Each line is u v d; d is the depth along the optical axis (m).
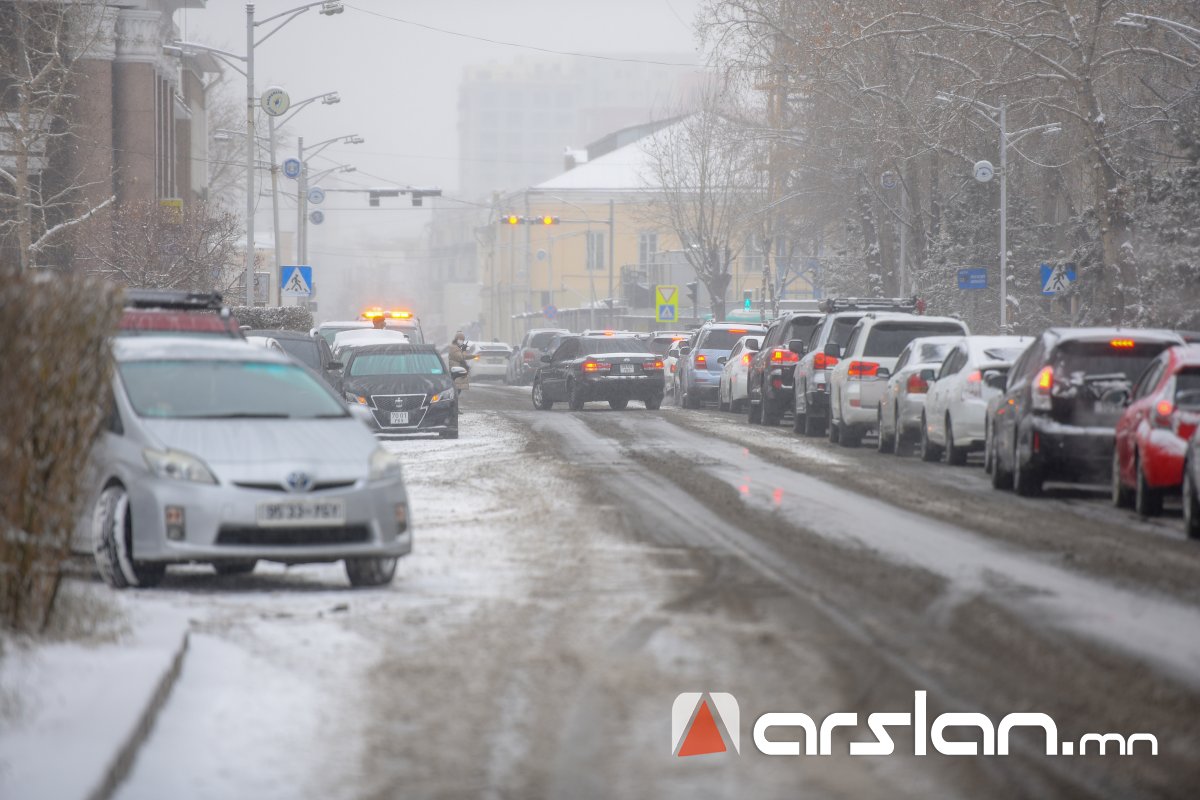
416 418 96.75
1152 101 163.12
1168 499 58.72
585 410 134.62
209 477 38.03
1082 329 60.88
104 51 194.12
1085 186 191.62
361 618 34.22
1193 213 143.62
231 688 27.34
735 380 124.38
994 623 32.72
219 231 176.75
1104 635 31.48
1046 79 150.88
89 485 31.98
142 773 22.28
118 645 29.67
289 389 42.69
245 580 41.22
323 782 21.70
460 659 29.48
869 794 21.05
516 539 47.38
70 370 29.64
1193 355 53.00
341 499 38.47
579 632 32.00
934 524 50.22
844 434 88.38
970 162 165.38
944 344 82.50
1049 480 63.22
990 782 21.62
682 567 41.00
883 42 166.25
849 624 32.69
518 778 21.75
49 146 192.75
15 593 29.59
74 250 186.12
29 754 21.72
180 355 42.56
